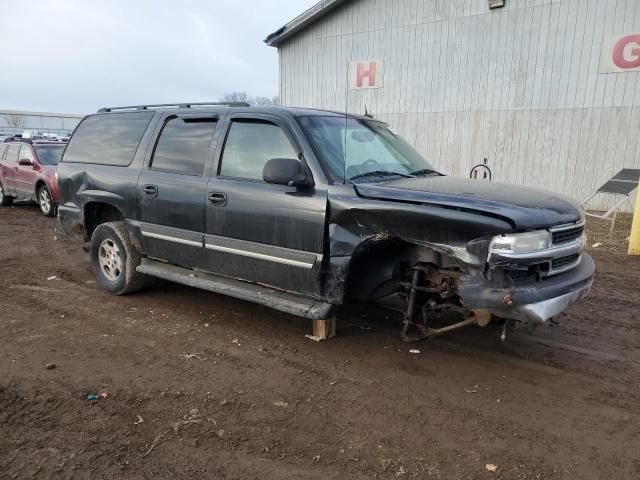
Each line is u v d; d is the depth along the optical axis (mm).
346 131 4504
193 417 3213
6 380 3658
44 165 11961
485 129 14414
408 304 3939
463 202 3430
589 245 8586
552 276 3523
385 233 3639
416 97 15398
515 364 4023
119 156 5609
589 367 3982
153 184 5086
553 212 3463
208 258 4734
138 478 2629
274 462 2779
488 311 3385
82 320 4922
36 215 12078
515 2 13391
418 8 14930
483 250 3258
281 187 4148
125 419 3184
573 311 5285
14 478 2613
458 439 3012
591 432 3094
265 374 3822
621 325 4891
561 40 12961
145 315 5082
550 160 13609
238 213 4371
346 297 4160
